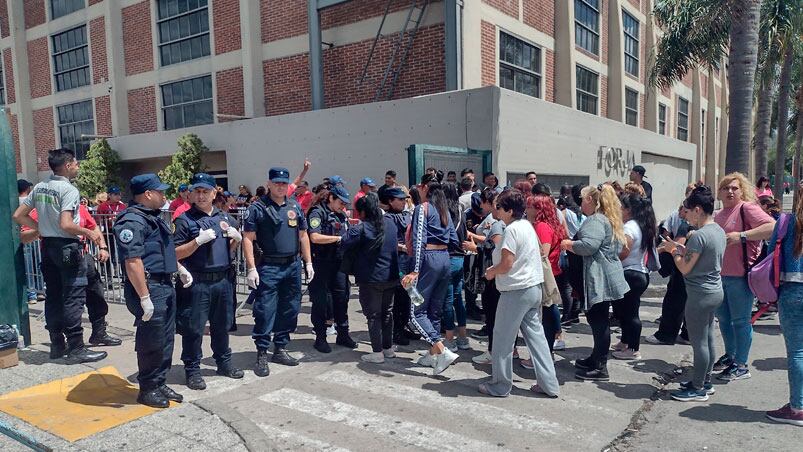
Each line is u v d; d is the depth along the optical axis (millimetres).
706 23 14094
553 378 5035
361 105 12305
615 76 20828
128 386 5207
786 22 14039
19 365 5734
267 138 14094
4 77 23938
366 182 8367
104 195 10984
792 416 4391
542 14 16484
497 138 10820
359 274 5859
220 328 5445
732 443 4117
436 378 5574
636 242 5902
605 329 5395
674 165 25141
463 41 12484
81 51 21125
